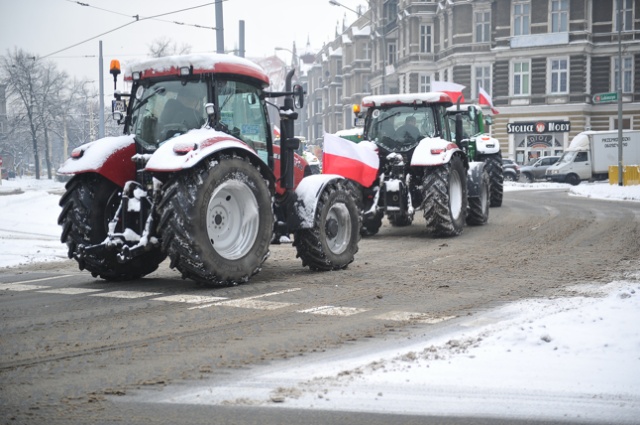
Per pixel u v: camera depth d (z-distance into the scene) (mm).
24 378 4172
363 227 12906
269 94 8383
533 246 11117
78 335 5266
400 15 57219
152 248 7457
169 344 4973
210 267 7090
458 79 51031
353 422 3457
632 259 9445
